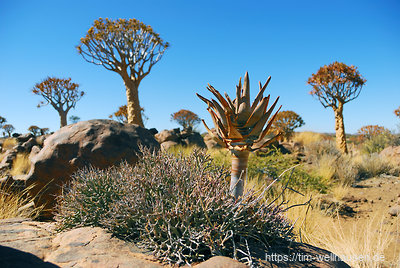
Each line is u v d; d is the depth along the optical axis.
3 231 2.42
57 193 4.54
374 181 8.23
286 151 12.50
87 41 16.89
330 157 9.78
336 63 14.45
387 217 5.35
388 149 10.70
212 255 2.05
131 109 17.55
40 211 4.57
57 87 26.02
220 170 2.94
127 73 17.62
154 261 1.99
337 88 14.33
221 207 2.17
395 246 4.05
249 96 2.44
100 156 4.66
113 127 5.09
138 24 17.20
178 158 3.15
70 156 4.63
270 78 2.45
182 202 2.26
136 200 2.32
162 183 2.52
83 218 2.65
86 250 2.05
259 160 7.82
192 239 2.08
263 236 2.33
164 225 2.14
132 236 2.36
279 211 2.49
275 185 6.28
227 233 2.10
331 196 6.77
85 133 4.84
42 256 1.95
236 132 2.31
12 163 11.53
